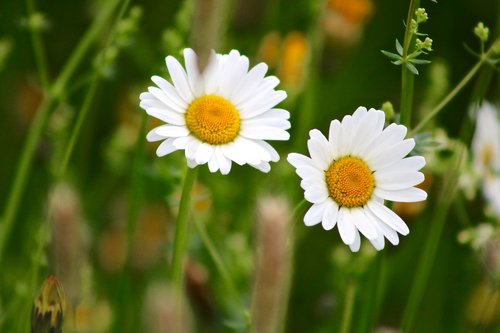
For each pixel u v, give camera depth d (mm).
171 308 453
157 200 750
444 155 742
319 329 764
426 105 750
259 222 489
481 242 700
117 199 808
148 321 456
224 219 769
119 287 715
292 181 747
